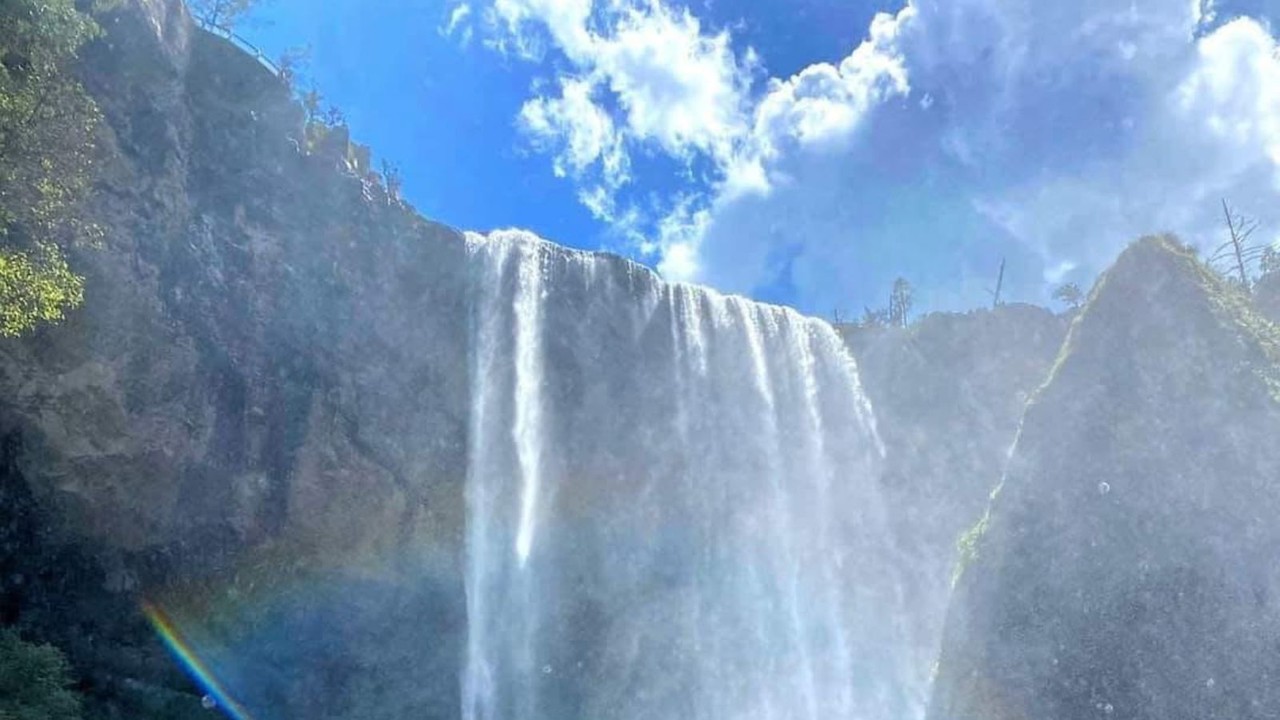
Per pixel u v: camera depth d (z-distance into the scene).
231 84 26.62
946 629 17.73
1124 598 15.22
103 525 23.48
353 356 27.80
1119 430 16.61
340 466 27.14
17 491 22.31
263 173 26.52
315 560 26.86
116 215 22.77
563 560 31.78
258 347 25.69
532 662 30.66
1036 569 16.47
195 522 24.78
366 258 28.45
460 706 28.97
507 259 32.28
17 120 17.05
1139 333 17.25
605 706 31.30
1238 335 16.45
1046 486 17.06
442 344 30.03
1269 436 15.14
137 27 23.80
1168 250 17.84
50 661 18.92
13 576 22.31
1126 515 15.84
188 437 24.27
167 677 24.12
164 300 23.70
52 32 17.28
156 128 24.03
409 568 28.72
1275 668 13.57
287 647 26.20
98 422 22.84
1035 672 15.66
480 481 30.33
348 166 29.06
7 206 17.41
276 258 26.30
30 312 17.19
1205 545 14.84
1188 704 14.02
